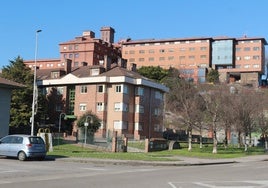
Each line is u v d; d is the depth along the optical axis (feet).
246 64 488.85
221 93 169.89
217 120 169.17
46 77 264.72
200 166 97.14
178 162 100.89
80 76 249.55
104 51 487.20
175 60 497.46
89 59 466.70
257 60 485.56
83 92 246.47
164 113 261.24
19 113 215.92
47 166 77.46
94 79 241.35
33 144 90.84
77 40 476.13
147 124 251.39
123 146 141.90
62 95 254.27
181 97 177.68
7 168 70.95
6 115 140.36
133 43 515.91
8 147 91.30
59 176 60.49
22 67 229.04
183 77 261.85
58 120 251.39
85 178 58.29
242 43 494.59
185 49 495.82
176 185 52.60
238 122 177.37
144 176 63.77
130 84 242.99
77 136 172.45
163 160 103.40
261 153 165.78
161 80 341.21
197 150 163.94
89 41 469.98
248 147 203.00
